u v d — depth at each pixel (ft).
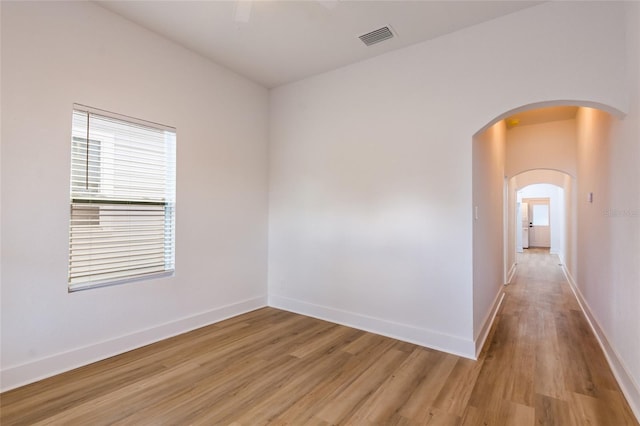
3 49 7.15
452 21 9.12
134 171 9.62
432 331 9.88
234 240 12.57
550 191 38.50
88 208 8.63
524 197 44.93
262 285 13.91
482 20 9.09
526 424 6.25
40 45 7.68
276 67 12.09
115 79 9.05
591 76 7.80
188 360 8.83
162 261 10.36
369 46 10.52
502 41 8.89
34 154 7.62
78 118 8.41
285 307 13.55
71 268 8.30
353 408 6.75
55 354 7.95
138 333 9.61
